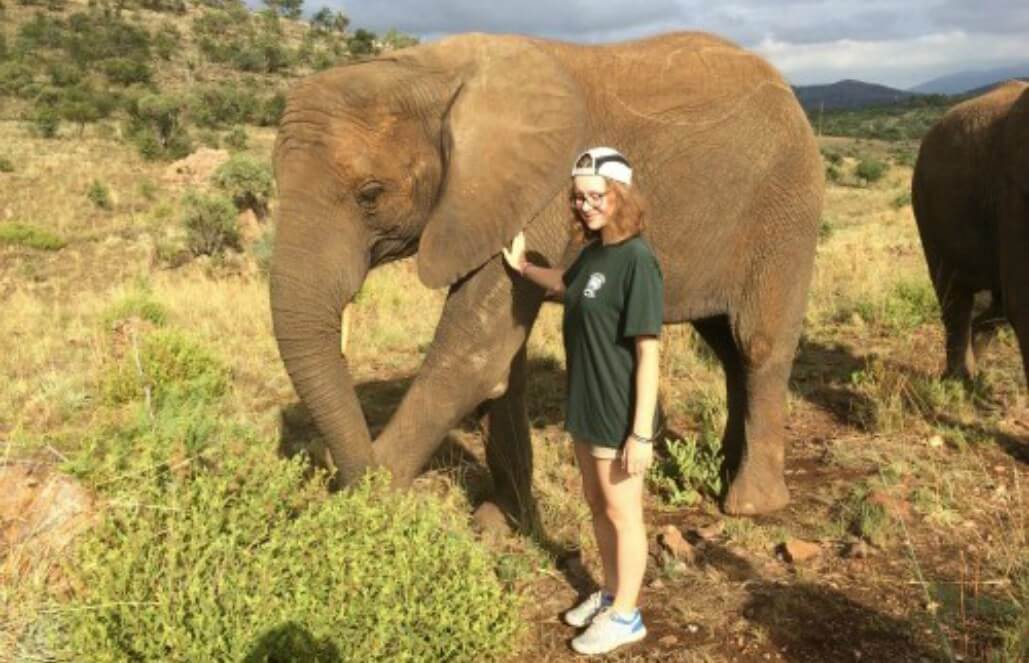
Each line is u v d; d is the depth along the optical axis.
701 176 4.75
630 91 4.66
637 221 3.44
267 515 3.66
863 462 5.98
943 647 3.78
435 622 3.38
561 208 4.39
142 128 63.09
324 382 4.33
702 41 5.02
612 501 3.68
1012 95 6.86
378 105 4.39
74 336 10.23
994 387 7.52
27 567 3.55
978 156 6.87
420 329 10.38
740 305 5.11
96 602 3.16
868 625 4.01
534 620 4.11
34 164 44.69
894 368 8.06
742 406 5.49
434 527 3.81
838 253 15.12
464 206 4.17
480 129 4.21
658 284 3.40
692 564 4.59
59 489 3.88
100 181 40.94
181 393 6.39
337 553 3.39
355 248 4.45
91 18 136.25
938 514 5.07
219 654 3.05
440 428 4.43
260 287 14.32
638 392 3.46
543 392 7.68
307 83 4.45
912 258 14.62
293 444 6.29
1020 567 4.41
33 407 7.00
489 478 5.80
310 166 4.34
